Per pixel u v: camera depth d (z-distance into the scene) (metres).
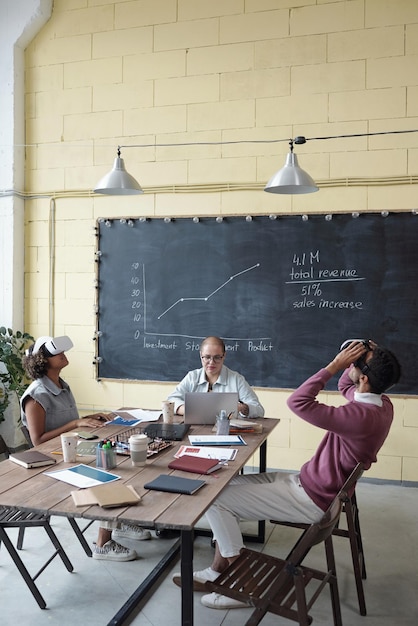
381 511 3.72
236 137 4.49
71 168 4.89
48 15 4.87
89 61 4.82
